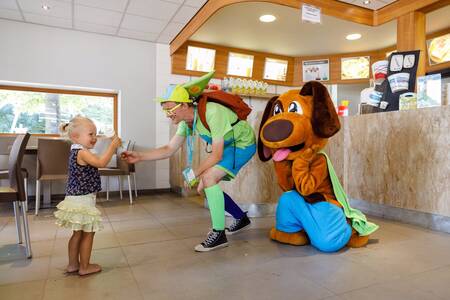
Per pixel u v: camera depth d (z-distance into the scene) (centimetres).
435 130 246
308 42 511
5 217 307
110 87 466
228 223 278
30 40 421
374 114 297
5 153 394
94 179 161
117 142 167
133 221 285
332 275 156
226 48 529
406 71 300
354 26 441
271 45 526
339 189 207
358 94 644
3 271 165
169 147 223
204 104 199
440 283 146
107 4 372
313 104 197
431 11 386
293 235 207
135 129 482
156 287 144
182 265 172
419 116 258
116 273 161
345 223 192
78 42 447
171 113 200
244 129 215
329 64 579
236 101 211
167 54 503
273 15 407
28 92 443
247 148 217
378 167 293
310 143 198
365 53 561
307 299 131
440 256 184
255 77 561
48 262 179
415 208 260
